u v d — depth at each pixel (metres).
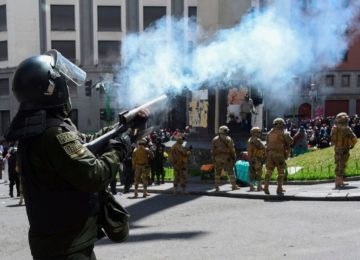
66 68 2.55
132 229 8.63
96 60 43.38
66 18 43.84
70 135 2.37
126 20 43.41
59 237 2.41
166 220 9.45
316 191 11.76
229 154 13.16
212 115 17.42
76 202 2.42
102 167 2.41
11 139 2.37
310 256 6.17
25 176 2.44
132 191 14.98
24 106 2.42
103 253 6.86
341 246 6.62
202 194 13.22
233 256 6.36
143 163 13.54
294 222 8.46
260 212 9.70
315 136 24.66
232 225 8.49
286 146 11.68
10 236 8.55
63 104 2.47
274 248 6.69
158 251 6.86
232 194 12.45
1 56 45.09
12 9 43.72
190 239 7.55
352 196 10.62
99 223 2.61
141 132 2.70
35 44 43.94
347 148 12.20
